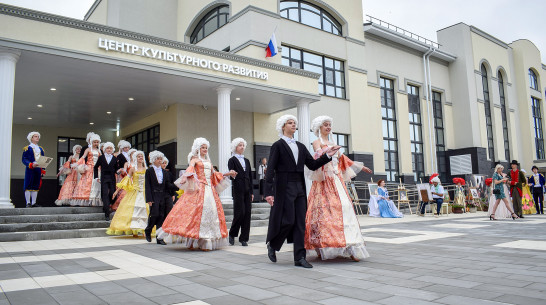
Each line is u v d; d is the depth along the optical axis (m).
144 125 16.62
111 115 15.97
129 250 5.90
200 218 5.81
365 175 18.88
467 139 24.83
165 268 4.23
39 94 12.61
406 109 22.41
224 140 12.03
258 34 15.40
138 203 7.77
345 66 19.14
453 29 26.14
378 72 21.09
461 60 25.55
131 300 2.85
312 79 14.45
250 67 12.81
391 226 9.68
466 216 13.77
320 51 17.95
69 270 4.13
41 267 4.32
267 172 4.46
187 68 11.30
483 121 25.81
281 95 13.69
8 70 8.59
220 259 4.92
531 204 13.72
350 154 18.61
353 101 19.03
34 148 9.53
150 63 10.53
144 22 18.39
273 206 4.49
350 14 19.62
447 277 3.52
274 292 3.07
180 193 7.20
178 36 19.42
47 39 9.09
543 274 3.60
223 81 11.97
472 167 24.00
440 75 25.28
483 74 27.50
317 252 4.77
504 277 3.49
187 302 2.79
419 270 3.89
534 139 31.12
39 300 2.87
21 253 5.54
